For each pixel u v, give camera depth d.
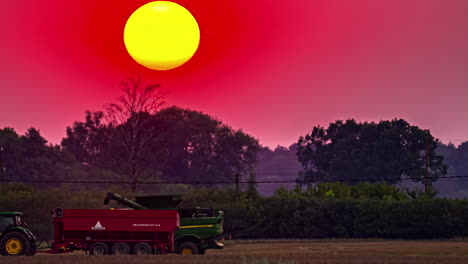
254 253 119.81
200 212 104.25
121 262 78.44
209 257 85.88
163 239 96.31
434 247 143.38
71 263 77.38
